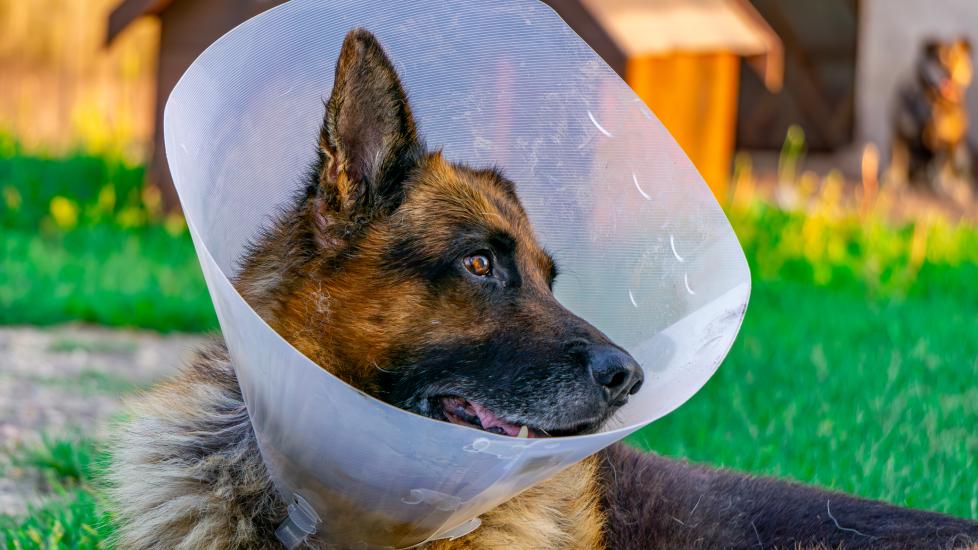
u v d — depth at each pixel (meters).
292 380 2.50
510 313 3.30
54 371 7.50
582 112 3.49
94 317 9.56
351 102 3.17
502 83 3.53
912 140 15.84
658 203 3.34
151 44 20.09
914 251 11.91
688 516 3.99
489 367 3.25
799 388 7.05
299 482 2.86
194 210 2.67
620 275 3.42
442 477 2.59
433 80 3.47
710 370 2.80
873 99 16.47
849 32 16.66
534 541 3.50
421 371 3.27
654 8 11.80
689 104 12.54
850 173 16.30
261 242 3.25
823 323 9.41
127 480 3.42
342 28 3.26
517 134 3.58
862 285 11.46
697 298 3.15
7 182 14.52
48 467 5.25
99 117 17.67
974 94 16.19
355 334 3.26
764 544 3.88
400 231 3.30
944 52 15.52
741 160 15.75
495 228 3.37
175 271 11.46
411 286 3.27
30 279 10.55
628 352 3.27
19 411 6.33
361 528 2.94
